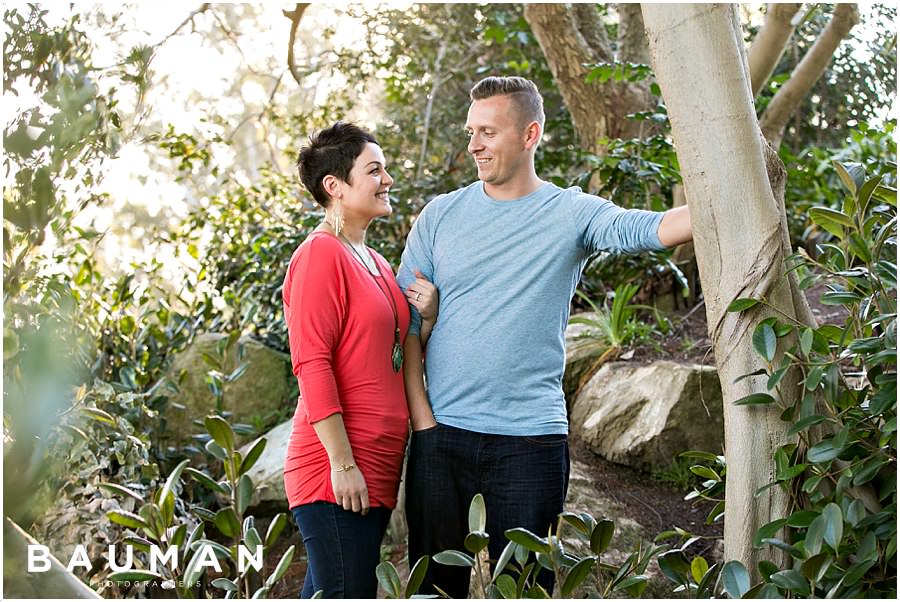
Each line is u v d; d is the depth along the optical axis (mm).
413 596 1693
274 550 3199
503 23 5141
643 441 3080
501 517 1991
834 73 5031
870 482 1820
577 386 3572
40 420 1671
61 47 1802
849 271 1860
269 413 3879
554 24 4383
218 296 4676
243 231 4852
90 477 2729
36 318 1767
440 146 5484
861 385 2199
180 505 3168
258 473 3295
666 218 1869
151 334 3996
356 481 1868
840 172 1834
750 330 1792
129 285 3963
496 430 1970
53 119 1758
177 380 3850
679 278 3637
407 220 4617
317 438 1915
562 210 1993
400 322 2021
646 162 3695
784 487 1783
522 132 1998
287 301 1944
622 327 3600
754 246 1758
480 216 2049
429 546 2041
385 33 5578
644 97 4473
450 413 2004
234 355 3934
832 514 1621
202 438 3473
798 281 1854
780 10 3568
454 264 2043
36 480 1742
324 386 1851
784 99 3934
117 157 2059
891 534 1679
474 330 1995
